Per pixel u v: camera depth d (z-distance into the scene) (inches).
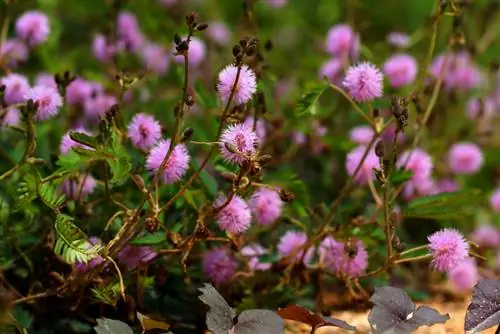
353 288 46.4
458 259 42.4
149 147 43.4
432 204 45.6
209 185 44.6
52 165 45.5
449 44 46.9
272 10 64.1
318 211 46.4
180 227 43.5
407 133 51.2
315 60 54.6
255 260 45.4
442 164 52.8
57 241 41.9
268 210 44.7
